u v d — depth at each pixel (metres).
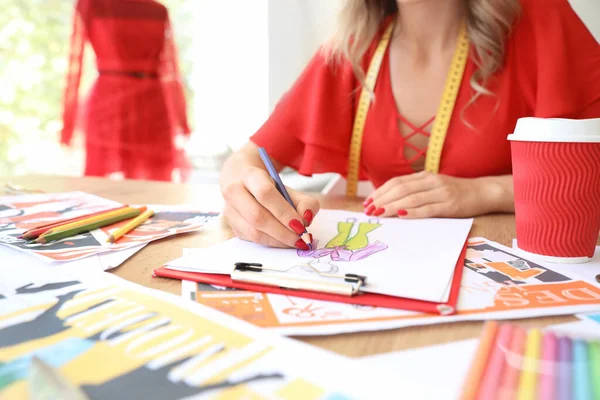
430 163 0.97
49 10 2.66
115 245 0.56
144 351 0.30
